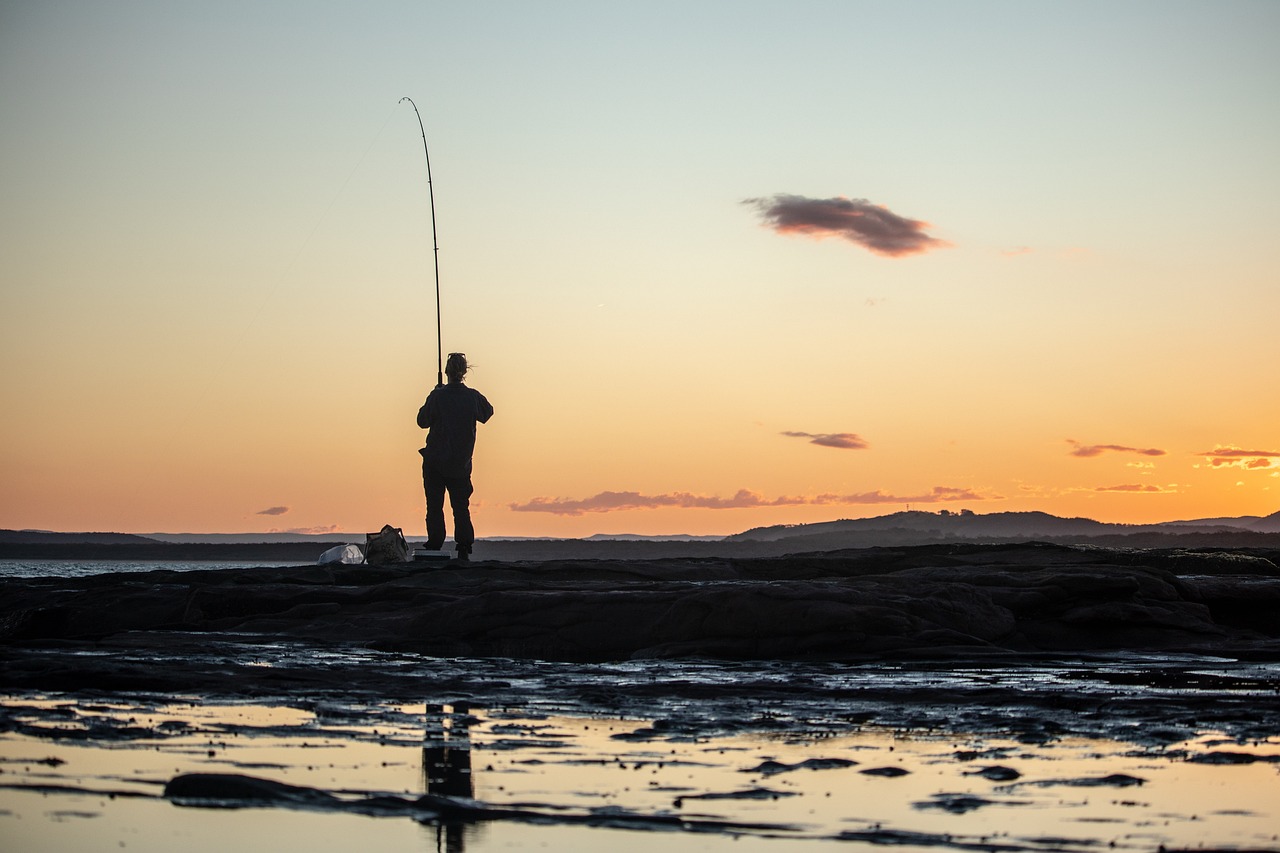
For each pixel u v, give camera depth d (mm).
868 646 18359
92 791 8438
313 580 24203
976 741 10891
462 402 25766
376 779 9039
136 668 15336
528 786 8820
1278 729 11523
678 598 19266
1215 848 7203
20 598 24781
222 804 8094
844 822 7785
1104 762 9820
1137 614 19797
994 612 19641
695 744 10688
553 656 19266
